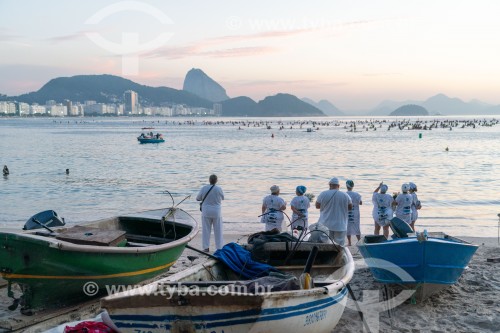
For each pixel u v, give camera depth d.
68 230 8.81
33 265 7.42
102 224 10.52
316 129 121.75
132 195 24.39
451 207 20.77
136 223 10.93
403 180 29.22
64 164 39.84
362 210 19.80
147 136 71.31
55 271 7.53
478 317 7.91
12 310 7.72
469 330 7.46
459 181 28.83
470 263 11.37
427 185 27.20
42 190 26.06
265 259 8.55
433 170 34.44
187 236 9.55
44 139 79.75
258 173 33.16
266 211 12.20
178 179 30.38
